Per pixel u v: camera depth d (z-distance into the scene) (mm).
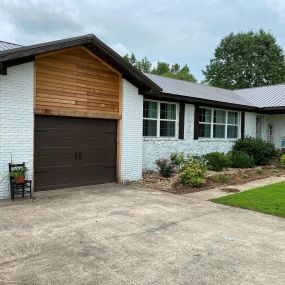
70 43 8672
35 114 8742
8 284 3959
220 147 16438
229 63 44094
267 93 20781
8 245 5160
